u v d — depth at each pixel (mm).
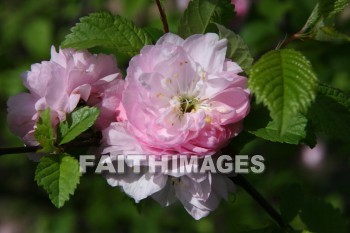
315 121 294
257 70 268
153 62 286
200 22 307
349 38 288
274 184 573
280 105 262
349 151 447
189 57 286
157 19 471
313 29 294
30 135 303
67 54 301
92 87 301
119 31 307
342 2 292
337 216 364
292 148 444
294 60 270
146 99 283
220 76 281
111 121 297
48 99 294
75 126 293
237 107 283
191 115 282
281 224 330
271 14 494
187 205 291
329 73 473
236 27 498
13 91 569
